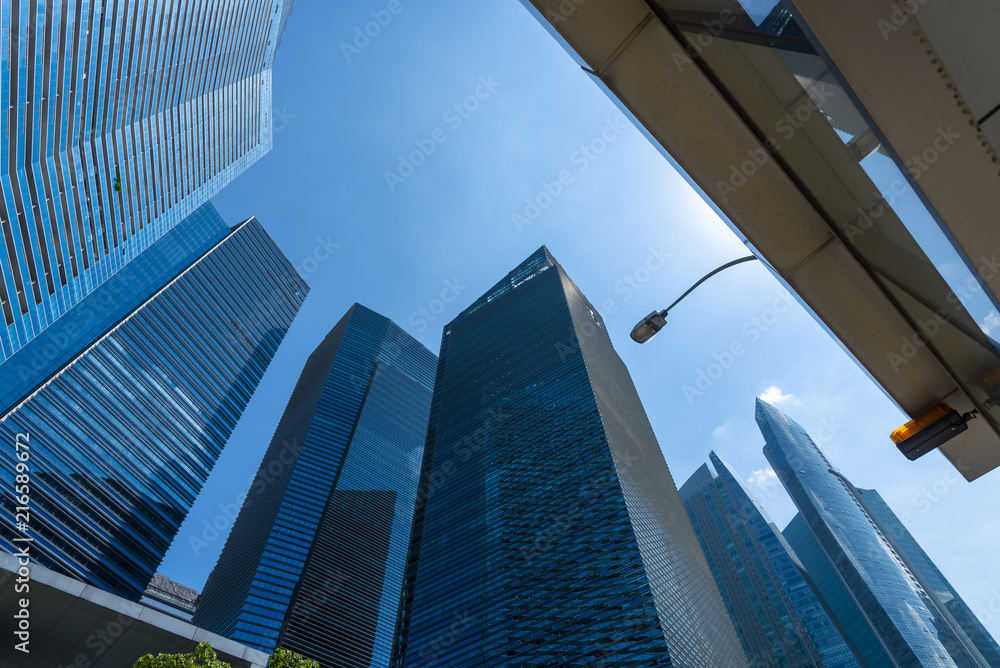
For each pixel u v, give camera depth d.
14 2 65.44
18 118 70.50
